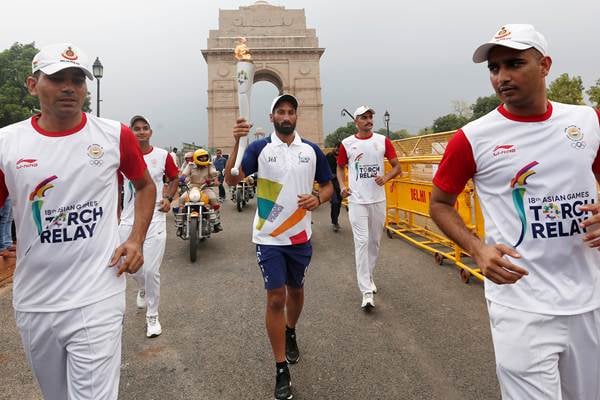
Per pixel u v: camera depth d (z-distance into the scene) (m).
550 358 1.50
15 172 1.67
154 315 3.61
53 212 1.71
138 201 2.06
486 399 2.51
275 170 2.80
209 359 3.13
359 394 2.61
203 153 7.04
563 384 1.62
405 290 4.53
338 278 5.09
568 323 1.51
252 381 2.82
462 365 2.92
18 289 1.75
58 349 1.77
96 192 1.80
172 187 4.10
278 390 2.57
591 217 1.46
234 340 3.44
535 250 1.53
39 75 1.69
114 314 1.81
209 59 36.75
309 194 2.87
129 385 2.80
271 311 2.68
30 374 2.99
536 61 1.51
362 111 4.23
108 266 1.81
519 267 1.46
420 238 7.05
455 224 1.72
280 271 2.72
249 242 7.36
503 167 1.58
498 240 1.61
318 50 37.72
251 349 3.28
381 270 5.34
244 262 6.01
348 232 8.09
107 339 1.76
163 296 4.60
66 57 1.67
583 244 1.53
